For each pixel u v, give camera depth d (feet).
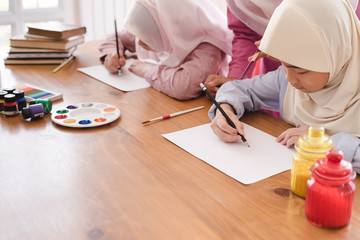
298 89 3.72
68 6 11.36
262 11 5.24
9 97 4.41
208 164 3.49
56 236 2.61
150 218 2.77
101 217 2.79
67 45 6.38
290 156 3.61
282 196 3.02
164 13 5.32
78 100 4.94
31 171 3.37
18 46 6.35
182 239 2.57
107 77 5.81
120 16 11.55
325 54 3.35
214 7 5.92
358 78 3.51
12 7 10.62
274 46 3.51
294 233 2.61
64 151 3.71
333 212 2.60
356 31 3.49
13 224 2.73
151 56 6.50
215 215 2.80
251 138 3.96
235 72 5.44
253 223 2.71
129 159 3.56
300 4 3.38
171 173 3.34
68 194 3.05
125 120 4.39
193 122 4.36
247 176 3.28
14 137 3.98
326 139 2.94
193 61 5.34
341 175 2.57
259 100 4.54
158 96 5.15
